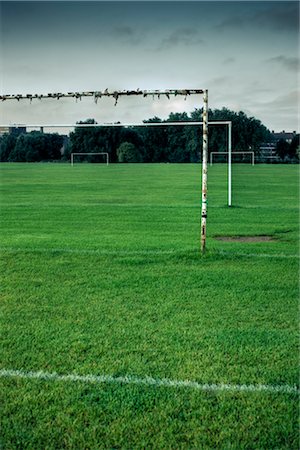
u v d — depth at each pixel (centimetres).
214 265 802
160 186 2831
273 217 1450
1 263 816
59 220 1388
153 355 454
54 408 364
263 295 642
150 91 808
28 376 414
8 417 355
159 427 341
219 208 1666
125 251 918
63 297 633
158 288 672
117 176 3819
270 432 336
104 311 580
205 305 601
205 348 471
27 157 6844
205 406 367
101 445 324
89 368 428
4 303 610
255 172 4459
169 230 1207
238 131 6844
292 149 8338
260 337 500
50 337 499
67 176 3838
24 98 846
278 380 407
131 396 381
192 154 6456
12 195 2267
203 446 322
